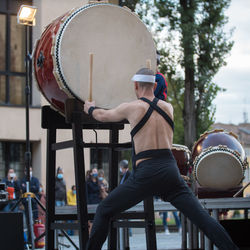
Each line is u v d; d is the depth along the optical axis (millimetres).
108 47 4965
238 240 6082
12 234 5223
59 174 13102
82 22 4883
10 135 16234
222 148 6266
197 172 6305
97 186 12477
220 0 16969
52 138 5367
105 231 4492
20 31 16953
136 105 4539
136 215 5332
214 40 17156
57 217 5453
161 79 5348
